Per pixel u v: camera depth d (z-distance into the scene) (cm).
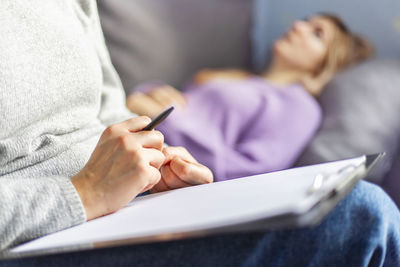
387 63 167
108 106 76
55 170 57
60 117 61
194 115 156
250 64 190
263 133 150
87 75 64
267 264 43
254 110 156
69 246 39
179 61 168
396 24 182
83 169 50
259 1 205
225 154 144
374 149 141
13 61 54
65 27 63
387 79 159
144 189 52
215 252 43
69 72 61
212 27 177
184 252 43
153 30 162
